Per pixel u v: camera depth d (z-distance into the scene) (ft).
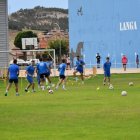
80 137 67.62
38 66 172.55
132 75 250.78
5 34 266.57
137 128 74.54
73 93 147.54
